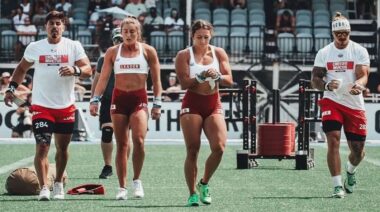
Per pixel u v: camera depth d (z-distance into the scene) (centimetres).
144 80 2055
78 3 5872
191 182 1966
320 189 2334
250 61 5669
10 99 2109
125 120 2050
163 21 5719
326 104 2159
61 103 2061
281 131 2944
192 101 1934
